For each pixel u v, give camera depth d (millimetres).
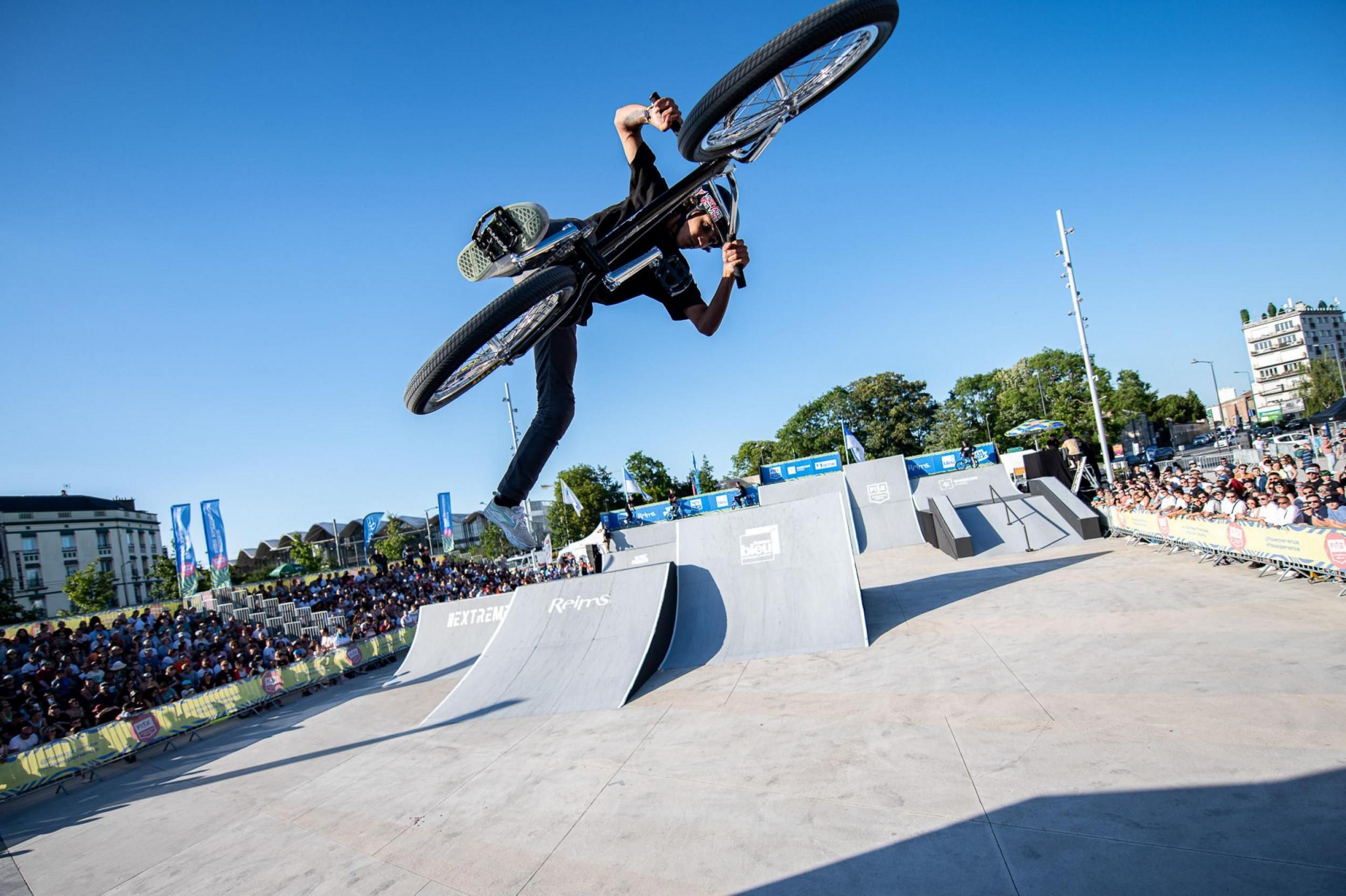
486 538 54125
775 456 71500
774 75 2857
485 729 9250
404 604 23094
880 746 6223
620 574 12203
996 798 4961
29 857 7789
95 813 9109
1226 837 4086
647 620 11102
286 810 7562
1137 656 7574
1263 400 131750
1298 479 12414
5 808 10195
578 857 5191
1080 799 4762
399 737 9758
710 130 3107
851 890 4180
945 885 4074
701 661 10555
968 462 28516
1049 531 18500
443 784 7367
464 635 15492
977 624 10070
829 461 31641
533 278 3236
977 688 7309
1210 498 13008
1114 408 63406
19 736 11266
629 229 3557
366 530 35062
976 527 19406
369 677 16297
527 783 6898
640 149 3697
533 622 12242
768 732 7062
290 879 5777
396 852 5875
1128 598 10391
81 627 16719
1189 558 13000
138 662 15375
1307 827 4055
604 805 6020
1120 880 3854
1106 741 5570
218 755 11102
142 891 6164
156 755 12180
